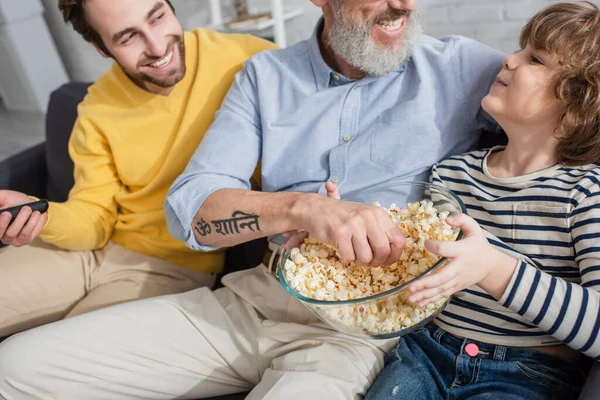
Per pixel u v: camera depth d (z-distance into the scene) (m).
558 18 0.96
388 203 1.10
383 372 0.97
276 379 0.96
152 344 1.10
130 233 1.44
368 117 1.18
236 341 1.12
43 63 3.92
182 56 1.34
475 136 1.19
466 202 1.07
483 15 2.65
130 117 1.38
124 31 1.23
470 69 1.14
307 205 0.93
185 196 1.10
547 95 0.96
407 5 1.06
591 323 0.82
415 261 0.86
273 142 1.22
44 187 1.81
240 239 1.05
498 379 0.92
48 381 1.03
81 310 1.34
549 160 1.00
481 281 0.87
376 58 1.10
